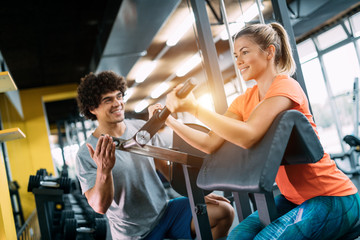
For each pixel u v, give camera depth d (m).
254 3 2.44
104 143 1.09
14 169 7.86
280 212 1.18
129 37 4.69
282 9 2.03
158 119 0.98
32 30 7.64
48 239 3.32
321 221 0.94
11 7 6.41
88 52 9.79
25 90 11.91
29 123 11.62
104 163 1.15
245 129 0.87
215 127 0.90
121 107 1.47
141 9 3.76
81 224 4.16
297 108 0.99
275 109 0.91
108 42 4.88
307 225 0.93
